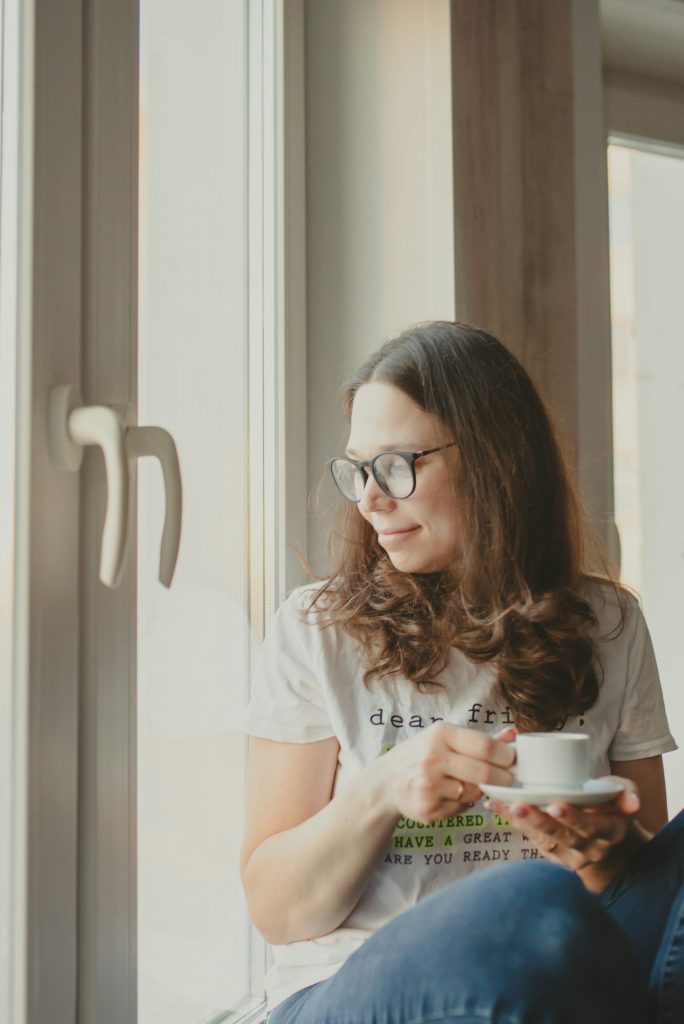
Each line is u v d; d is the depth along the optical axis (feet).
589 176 6.05
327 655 3.89
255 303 5.20
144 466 3.89
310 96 5.63
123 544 3.14
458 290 5.49
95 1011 3.36
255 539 5.11
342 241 5.66
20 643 3.11
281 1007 3.51
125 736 3.55
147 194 4.05
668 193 7.53
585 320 6.00
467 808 3.68
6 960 3.08
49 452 3.21
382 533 3.98
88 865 3.37
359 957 2.99
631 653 4.16
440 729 3.27
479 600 3.92
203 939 4.33
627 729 4.11
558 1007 2.55
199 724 4.35
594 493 5.99
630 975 2.75
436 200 5.56
